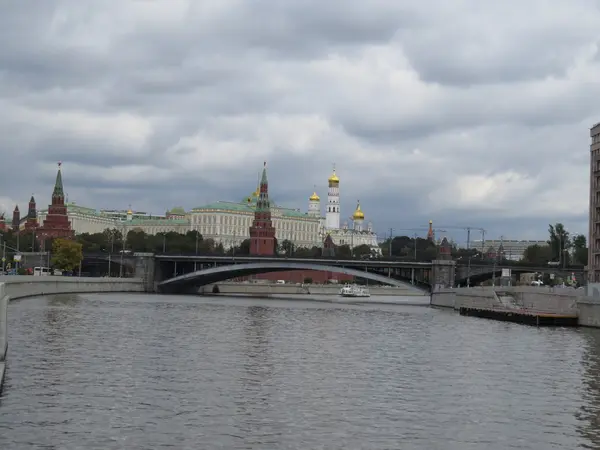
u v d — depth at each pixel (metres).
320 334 119.12
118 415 59.12
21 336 100.19
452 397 68.25
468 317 166.25
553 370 84.00
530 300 172.12
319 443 53.44
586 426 59.50
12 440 52.41
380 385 72.94
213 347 97.25
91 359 83.12
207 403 63.66
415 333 123.56
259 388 70.00
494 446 53.97
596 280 183.38
